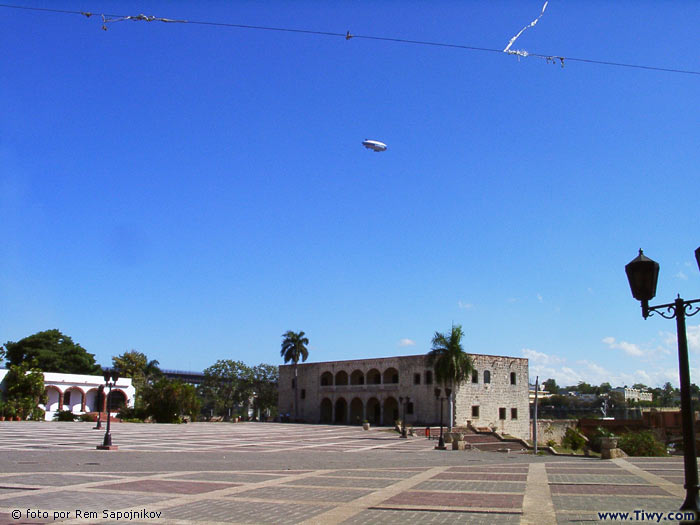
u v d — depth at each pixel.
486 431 66.12
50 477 17.88
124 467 21.66
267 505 13.16
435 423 74.44
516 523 11.09
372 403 86.50
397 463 25.92
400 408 78.56
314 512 12.32
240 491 15.40
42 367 96.00
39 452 27.83
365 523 11.16
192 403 74.62
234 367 103.50
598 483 16.97
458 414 73.06
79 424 61.50
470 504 13.23
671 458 27.84
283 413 95.19
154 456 27.25
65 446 32.12
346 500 13.89
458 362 60.91
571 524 10.96
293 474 19.91
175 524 11.05
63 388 79.19
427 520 11.44
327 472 20.70
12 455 25.80
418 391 77.25
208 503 13.41
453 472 20.70
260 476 19.16
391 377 83.19
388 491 15.45
